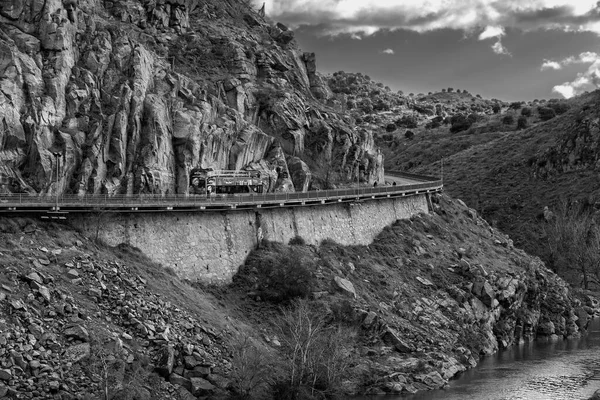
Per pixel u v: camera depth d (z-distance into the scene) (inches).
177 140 3966.5
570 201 7741.1
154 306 2930.6
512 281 4776.1
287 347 3051.2
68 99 3609.7
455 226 5620.1
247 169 4394.7
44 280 2706.7
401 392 3228.3
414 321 3944.4
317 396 2915.8
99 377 2471.7
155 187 3703.3
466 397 3208.7
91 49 3890.3
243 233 3804.1
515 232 7637.8
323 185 4958.2
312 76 6166.3
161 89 4072.3
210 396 2694.4
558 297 5211.6
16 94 3366.1
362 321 3619.6
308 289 3595.0
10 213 2960.1
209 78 4778.5
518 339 4653.1
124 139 3676.2
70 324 2593.5
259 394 2815.0
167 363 2687.0
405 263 4591.5
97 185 3503.9
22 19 3688.5
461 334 4079.7
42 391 2342.5
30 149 3334.2
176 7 5260.8
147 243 3314.5
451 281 4544.8
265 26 6284.5
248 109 4790.8
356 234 4653.1
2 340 2391.7
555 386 3432.6
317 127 5142.7
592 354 4249.5
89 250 3038.9
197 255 3516.2
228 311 3351.4
